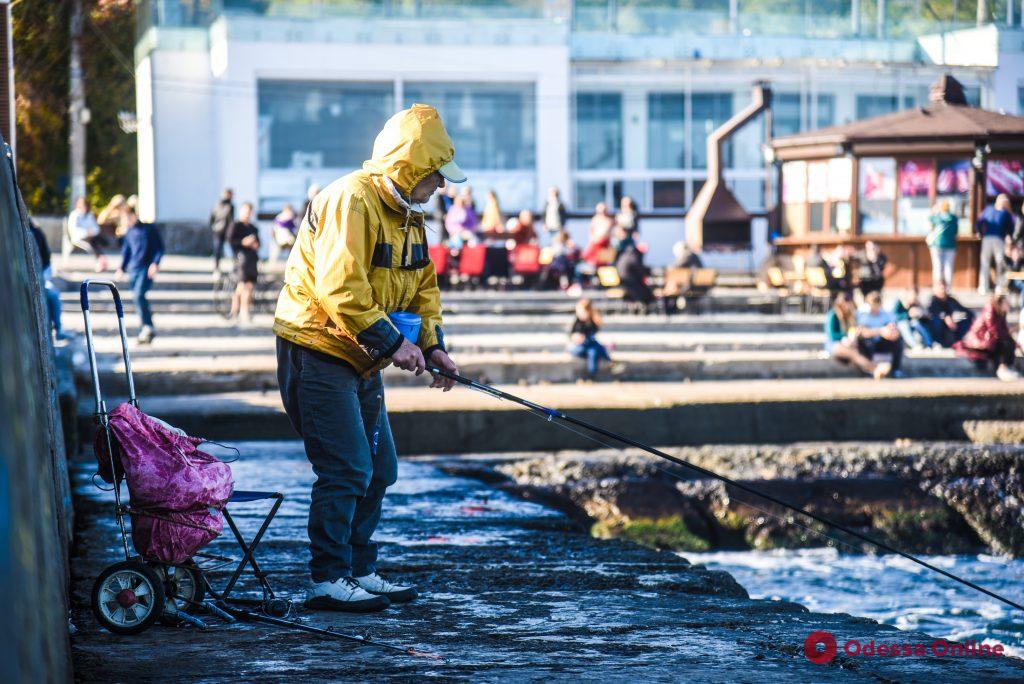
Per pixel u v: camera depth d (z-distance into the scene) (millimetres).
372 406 9852
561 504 25141
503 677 7629
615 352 38312
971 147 49781
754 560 22984
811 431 29453
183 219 57781
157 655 8055
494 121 59750
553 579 11625
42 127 47125
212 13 57406
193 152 57906
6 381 4129
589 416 28000
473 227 49562
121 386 30406
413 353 9109
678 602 10633
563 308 44438
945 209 47656
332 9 58062
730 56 61438
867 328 35688
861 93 62344
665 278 45375
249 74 56719
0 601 3381
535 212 59812
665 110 61906
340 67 57750
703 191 58656
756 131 62031
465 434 27484
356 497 9578
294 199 57719
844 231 51312
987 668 8078
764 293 48062
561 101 59781
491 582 11453
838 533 25047
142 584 8680
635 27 61844
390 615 9664
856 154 50562
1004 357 35375
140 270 34938
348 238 8961
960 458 26453
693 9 62000
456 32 58844
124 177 61188
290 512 15852
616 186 61906
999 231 46156
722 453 26359
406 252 9453
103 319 39188
